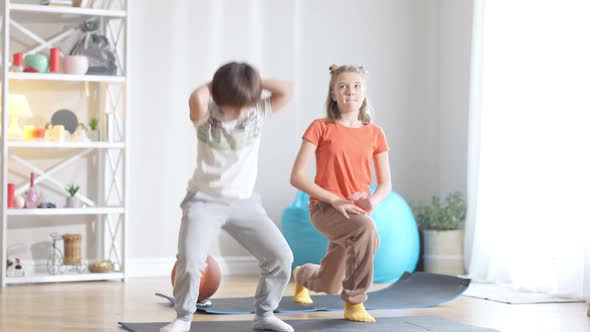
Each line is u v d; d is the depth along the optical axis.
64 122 4.91
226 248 5.30
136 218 5.13
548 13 4.29
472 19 5.32
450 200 5.34
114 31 5.07
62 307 3.67
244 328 3.00
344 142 3.22
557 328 3.14
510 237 4.53
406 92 5.70
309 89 5.50
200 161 2.74
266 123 5.40
